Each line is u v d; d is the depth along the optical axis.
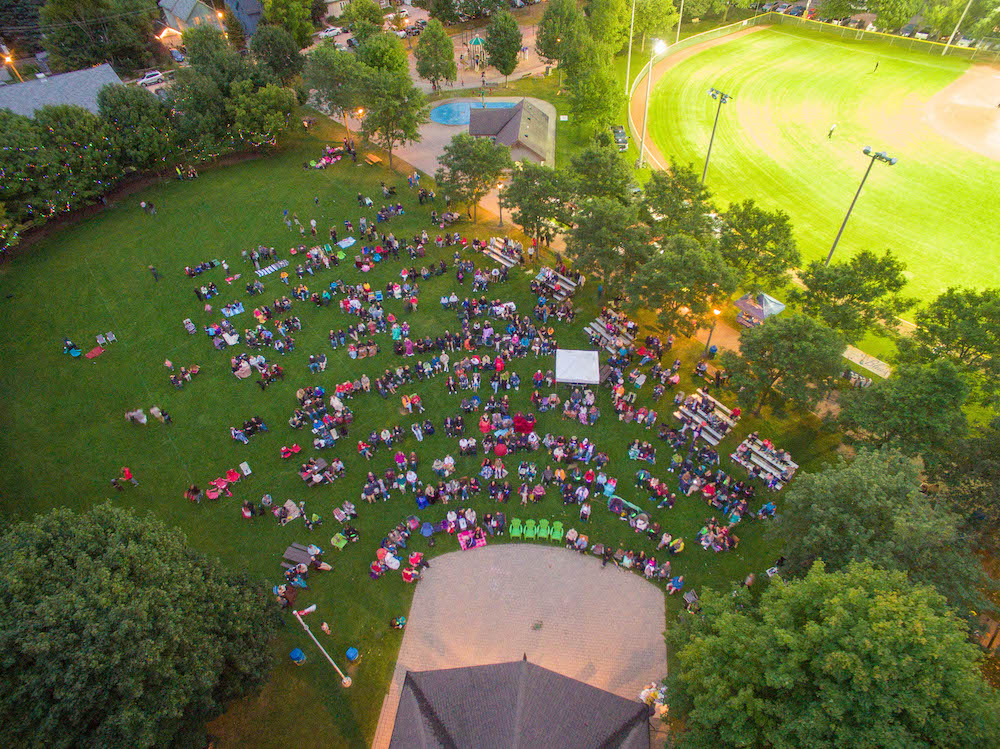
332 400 39.12
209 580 24.39
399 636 29.19
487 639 29.05
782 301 49.22
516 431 38.00
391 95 62.91
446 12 101.75
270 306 48.34
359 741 25.86
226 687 23.69
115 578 21.17
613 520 33.75
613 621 29.66
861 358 43.50
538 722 21.06
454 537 33.09
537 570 31.72
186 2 100.50
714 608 22.88
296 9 93.25
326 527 33.69
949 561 22.92
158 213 59.91
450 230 57.28
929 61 90.00
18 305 48.97
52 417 40.22
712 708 19.80
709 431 37.75
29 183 52.75
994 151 68.19
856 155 69.31
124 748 18.95
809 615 20.33
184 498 35.31
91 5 87.19
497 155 52.88
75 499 35.47
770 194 63.53
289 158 69.50
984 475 27.97
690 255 37.03
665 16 93.06
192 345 45.25
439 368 42.34
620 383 40.66
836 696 17.73
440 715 22.05
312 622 29.64
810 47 98.06
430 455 37.12
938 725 17.03
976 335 32.97
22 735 18.45
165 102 63.16
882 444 30.78
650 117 79.62
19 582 19.97
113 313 48.12
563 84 86.50
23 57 96.75
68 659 19.03
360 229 56.88
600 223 42.75
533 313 47.34
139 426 39.56
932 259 53.34
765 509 32.97
